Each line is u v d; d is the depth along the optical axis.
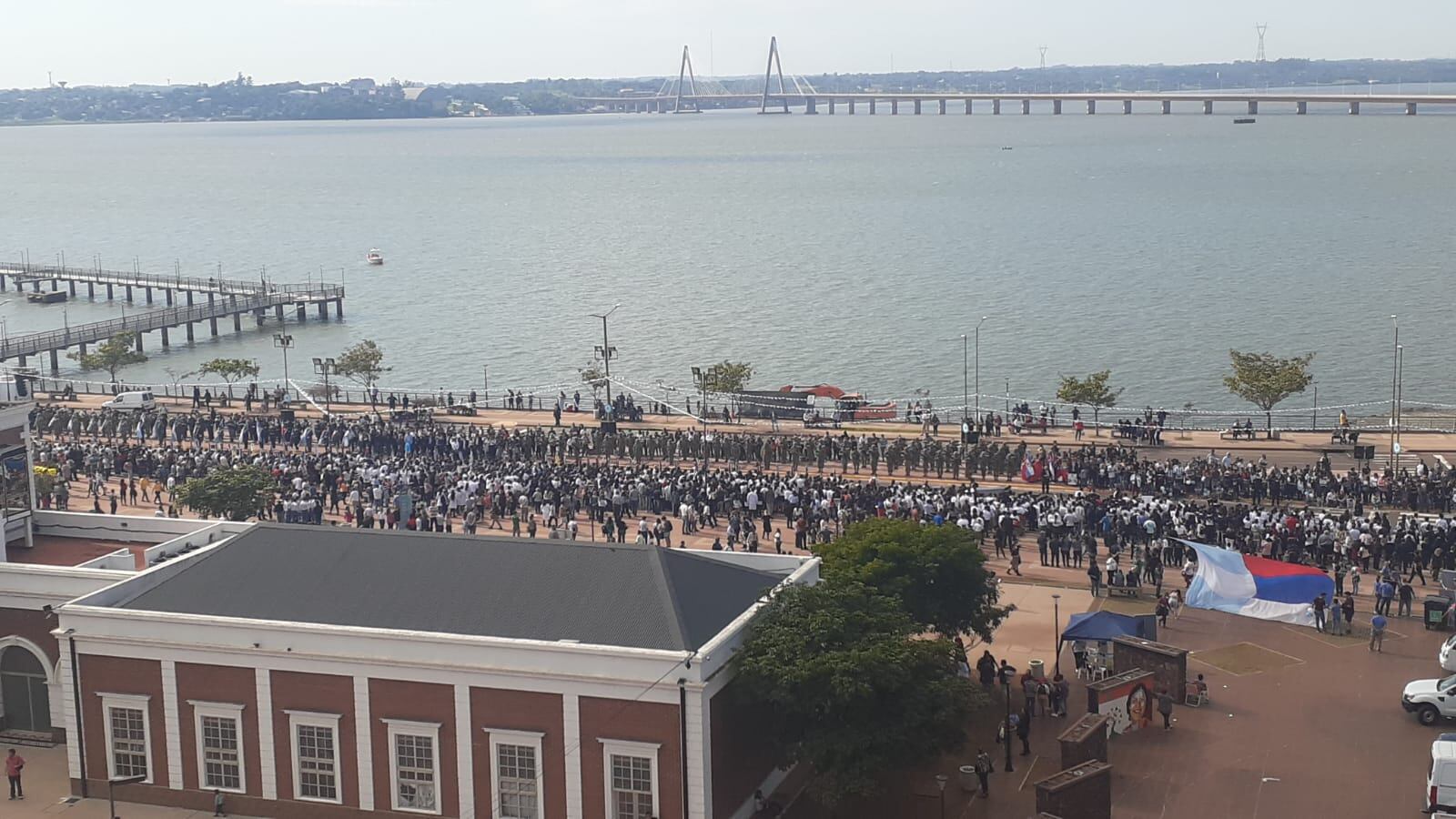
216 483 107.94
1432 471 117.31
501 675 63.38
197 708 67.69
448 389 195.88
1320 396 181.62
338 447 138.38
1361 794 66.69
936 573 77.19
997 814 65.56
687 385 195.62
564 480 115.75
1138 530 100.31
